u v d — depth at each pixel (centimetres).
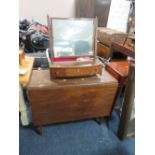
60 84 145
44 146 157
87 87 150
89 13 350
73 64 150
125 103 153
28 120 177
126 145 165
